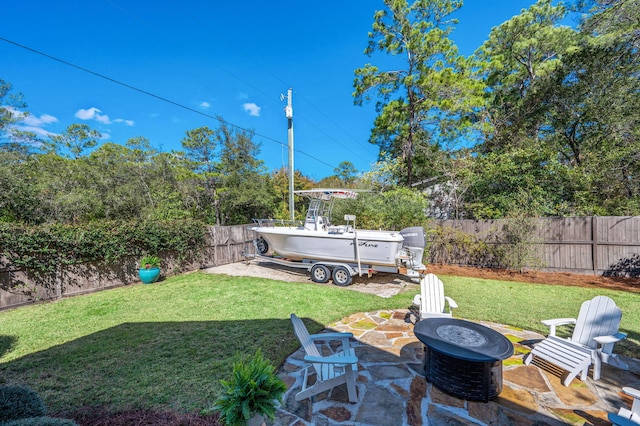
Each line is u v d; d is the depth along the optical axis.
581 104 10.22
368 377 2.93
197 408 2.42
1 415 1.72
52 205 12.59
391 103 13.06
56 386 2.75
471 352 2.40
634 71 8.99
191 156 17.70
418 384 2.80
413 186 14.04
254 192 17.12
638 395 1.98
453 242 8.64
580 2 10.14
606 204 8.65
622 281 6.59
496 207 9.77
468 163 11.04
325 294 5.89
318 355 2.64
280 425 2.24
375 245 6.46
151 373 2.98
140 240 7.17
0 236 5.00
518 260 7.75
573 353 2.95
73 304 5.38
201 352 3.44
